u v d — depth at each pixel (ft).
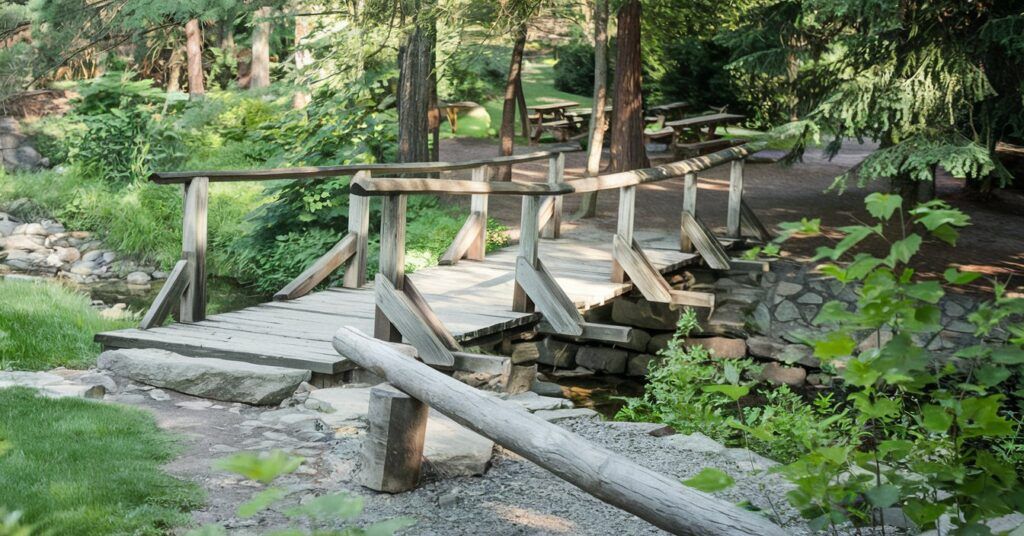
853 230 8.19
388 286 23.15
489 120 83.25
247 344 23.07
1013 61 39.65
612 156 58.95
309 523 13.60
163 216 57.41
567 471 11.24
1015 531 9.79
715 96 83.05
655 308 37.99
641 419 25.23
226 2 52.95
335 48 54.08
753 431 9.85
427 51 49.03
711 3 62.95
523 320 27.55
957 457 8.95
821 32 43.75
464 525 14.06
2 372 21.66
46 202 59.72
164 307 24.86
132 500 13.75
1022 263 41.83
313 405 20.11
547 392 31.83
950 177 64.13
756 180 62.44
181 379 20.99
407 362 14.76
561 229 47.32
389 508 14.58
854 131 40.34
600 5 49.14
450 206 53.21
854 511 9.41
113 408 18.44
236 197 58.54
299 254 45.09
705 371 23.56
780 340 37.14
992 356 8.11
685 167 37.65
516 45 56.34
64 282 49.85
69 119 70.13
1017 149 63.10
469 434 17.35
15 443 15.52
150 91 74.43
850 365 8.11
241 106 73.31
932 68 38.91
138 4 53.62
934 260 41.86
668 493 10.22
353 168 31.04
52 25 60.39
